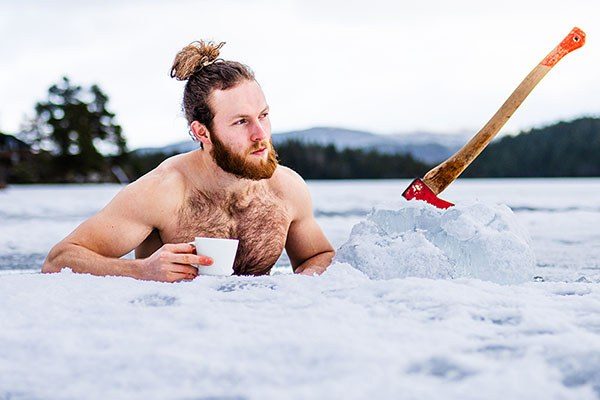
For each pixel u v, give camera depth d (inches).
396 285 66.0
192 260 85.0
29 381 43.3
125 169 2121.1
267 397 39.6
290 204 108.0
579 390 41.3
